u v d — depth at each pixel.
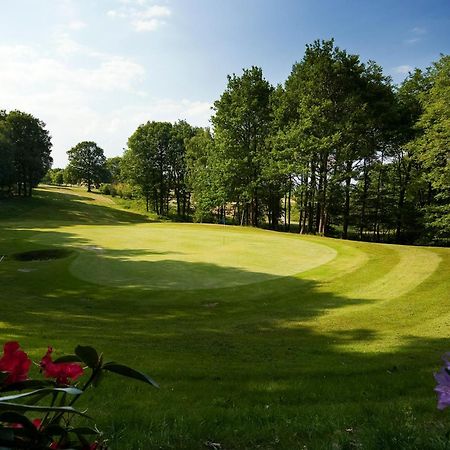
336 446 3.44
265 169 36.16
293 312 11.78
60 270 16.61
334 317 11.30
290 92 33.91
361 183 38.34
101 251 20.62
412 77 33.91
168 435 3.65
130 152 60.56
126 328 9.80
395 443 3.29
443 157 29.05
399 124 33.19
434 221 31.92
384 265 17.53
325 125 30.86
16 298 12.66
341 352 8.27
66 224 34.28
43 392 1.38
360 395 5.41
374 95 31.92
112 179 111.81
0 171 53.78
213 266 17.38
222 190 39.47
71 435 3.25
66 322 10.10
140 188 59.94
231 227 32.66
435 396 5.31
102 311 11.55
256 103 37.56
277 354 8.03
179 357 7.36
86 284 14.60
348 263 18.11
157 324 10.34
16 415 1.26
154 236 25.95
